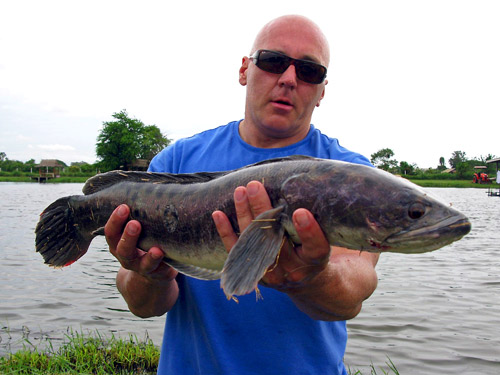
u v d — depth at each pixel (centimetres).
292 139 79
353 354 159
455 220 55
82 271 281
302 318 70
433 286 250
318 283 58
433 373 144
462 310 206
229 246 61
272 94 74
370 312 203
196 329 73
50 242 88
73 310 200
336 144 78
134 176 82
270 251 57
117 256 71
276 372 68
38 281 253
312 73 75
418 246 56
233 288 54
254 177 66
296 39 74
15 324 180
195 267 74
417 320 192
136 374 134
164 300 73
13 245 372
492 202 1025
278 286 59
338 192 59
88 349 149
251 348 69
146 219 78
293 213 56
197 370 72
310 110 77
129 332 173
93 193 86
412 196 57
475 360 153
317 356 70
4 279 257
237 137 82
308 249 54
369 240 59
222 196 69
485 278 270
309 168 62
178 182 77
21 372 131
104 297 221
